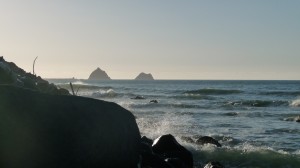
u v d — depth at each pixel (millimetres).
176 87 107375
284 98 56344
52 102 6922
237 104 44188
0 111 6430
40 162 6398
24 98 6715
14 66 29109
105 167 7043
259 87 105938
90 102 7316
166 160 11180
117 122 7426
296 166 13883
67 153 6637
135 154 7633
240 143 18359
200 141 16656
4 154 6234
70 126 6812
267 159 14430
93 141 6941
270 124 26203
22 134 6410
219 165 12117
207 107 40281
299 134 21547
